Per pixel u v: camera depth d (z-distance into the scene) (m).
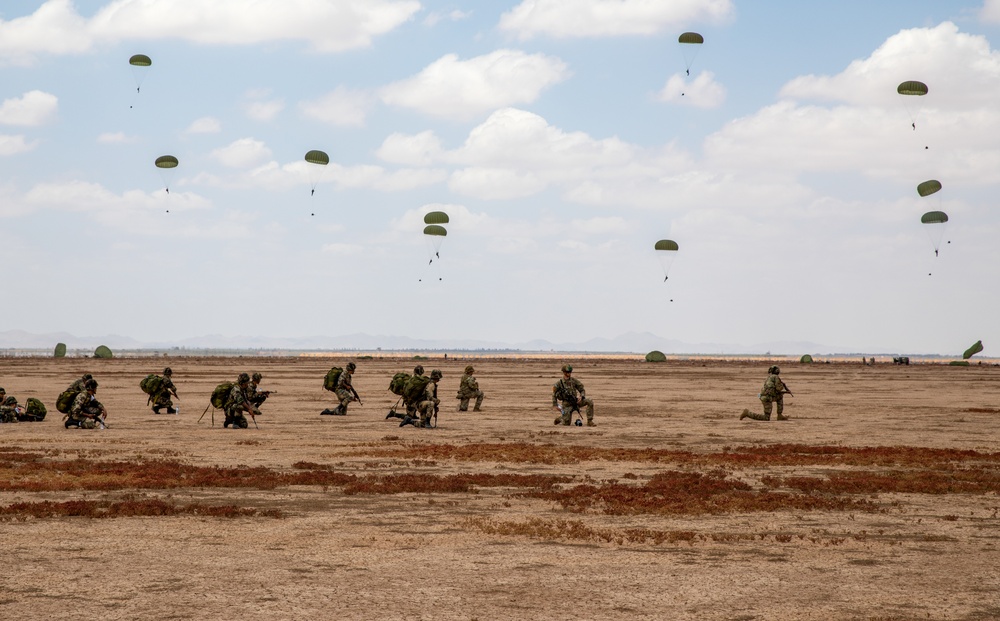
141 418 30.67
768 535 11.63
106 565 9.80
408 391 28.09
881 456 20.41
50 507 12.95
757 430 27.86
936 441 24.66
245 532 11.62
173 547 10.72
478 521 12.38
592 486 15.52
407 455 20.11
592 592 8.80
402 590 8.82
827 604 8.44
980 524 12.52
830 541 11.26
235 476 16.42
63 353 162.38
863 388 60.47
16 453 20.20
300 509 13.34
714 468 18.48
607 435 25.81
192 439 23.67
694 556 10.42
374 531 11.73
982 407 40.12
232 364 121.50
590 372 97.75
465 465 18.61
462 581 9.19
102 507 13.29
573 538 11.38
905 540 11.41
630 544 11.05
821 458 20.16
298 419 30.86
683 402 42.91
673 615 8.05
